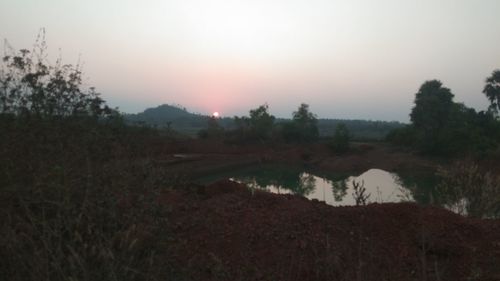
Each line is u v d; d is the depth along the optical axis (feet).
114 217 9.75
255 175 101.45
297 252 13.32
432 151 127.75
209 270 11.91
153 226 10.36
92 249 8.63
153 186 11.42
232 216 15.46
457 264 13.19
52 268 8.77
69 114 13.41
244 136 169.48
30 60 13.33
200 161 101.60
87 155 11.34
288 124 181.06
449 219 16.08
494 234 15.29
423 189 60.23
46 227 9.13
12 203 10.44
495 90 149.69
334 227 15.11
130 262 8.74
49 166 10.69
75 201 10.23
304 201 18.65
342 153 152.97
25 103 12.89
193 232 13.79
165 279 9.50
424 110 144.15
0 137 11.07
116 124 14.05
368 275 11.93
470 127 131.64
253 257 12.97
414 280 12.09
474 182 23.24
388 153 142.20
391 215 16.30
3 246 9.29
